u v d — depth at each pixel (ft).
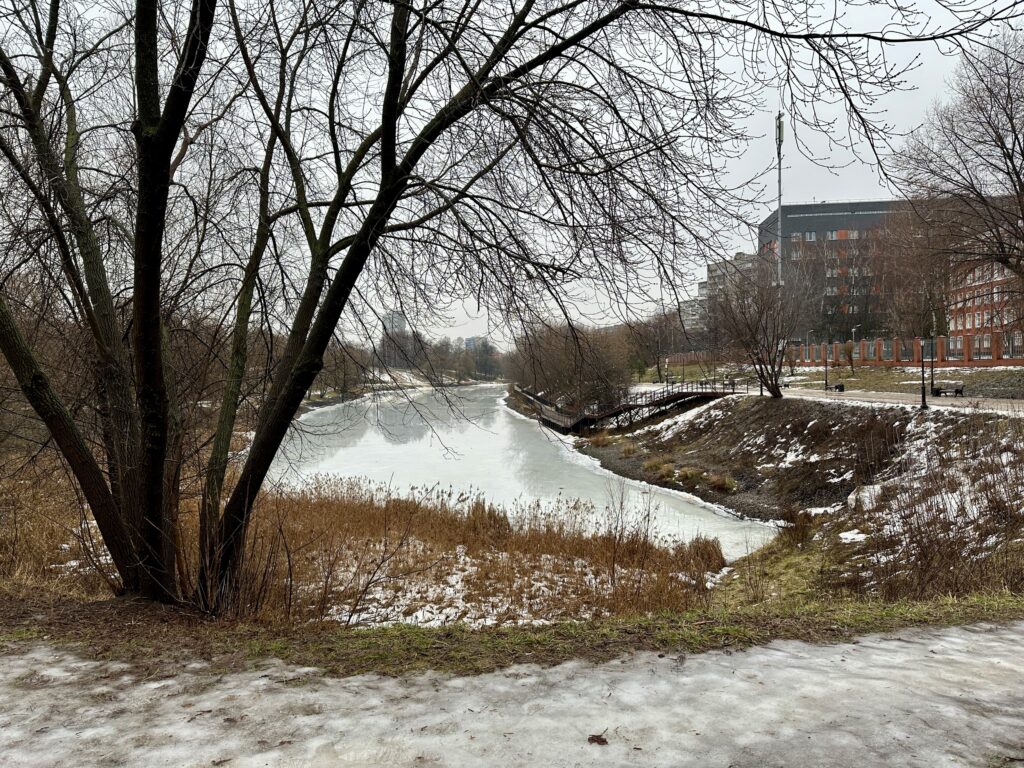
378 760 8.29
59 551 26.48
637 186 16.14
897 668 11.73
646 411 118.83
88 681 11.43
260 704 10.23
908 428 58.90
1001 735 8.82
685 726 9.23
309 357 18.84
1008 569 23.02
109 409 19.11
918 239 84.17
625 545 39.34
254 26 18.37
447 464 88.89
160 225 15.60
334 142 20.07
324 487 57.06
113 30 20.24
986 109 64.75
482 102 16.60
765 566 39.68
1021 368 86.79
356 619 23.68
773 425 80.89
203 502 19.26
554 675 11.43
